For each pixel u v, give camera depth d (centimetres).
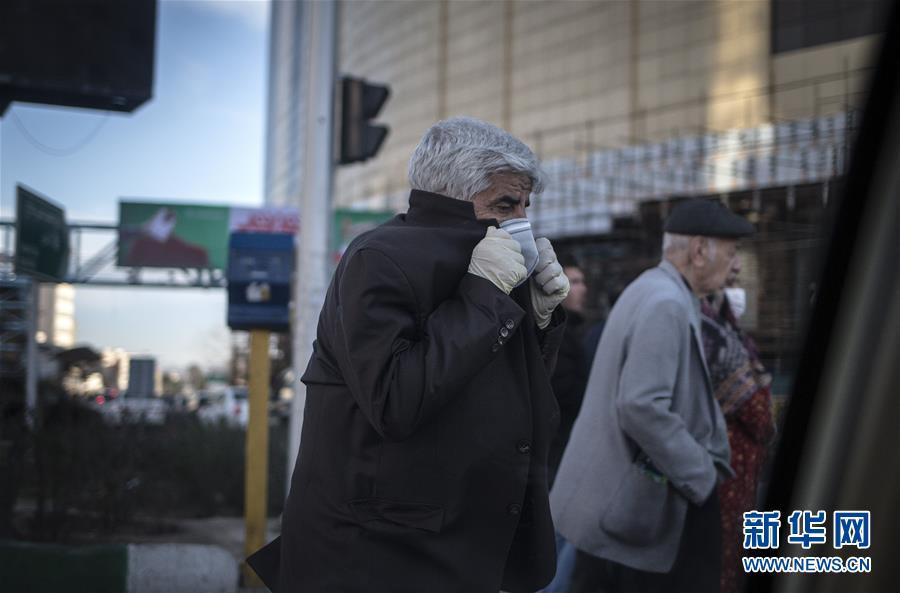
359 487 165
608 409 283
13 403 459
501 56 2808
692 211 300
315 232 492
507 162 178
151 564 400
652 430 269
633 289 291
